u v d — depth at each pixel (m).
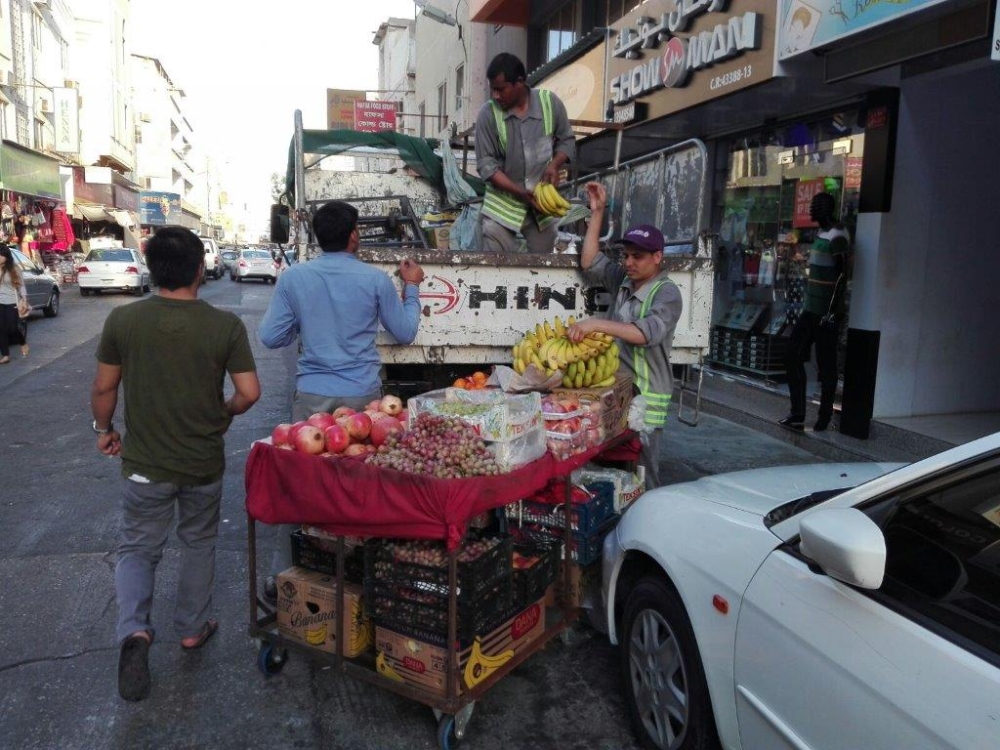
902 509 2.28
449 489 2.73
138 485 3.30
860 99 7.31
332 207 3.80
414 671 2.99
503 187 5.28
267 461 3.24
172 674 3.54
